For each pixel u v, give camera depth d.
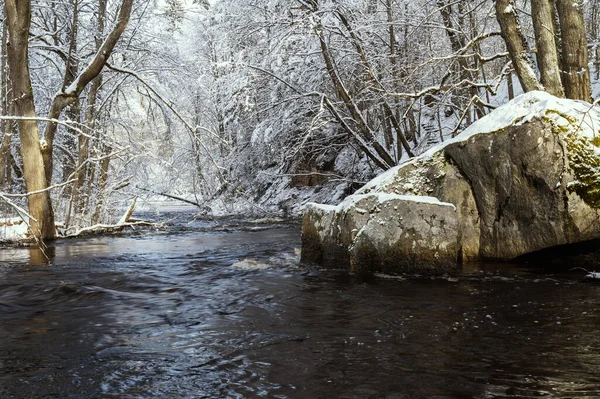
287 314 5.21
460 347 3.94
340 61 18.92
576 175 7.03
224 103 22.14
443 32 20.86
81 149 16.36
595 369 3.39
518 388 3.12
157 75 18.95
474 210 8.03
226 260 9.33
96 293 6.48
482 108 16.58
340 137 22.42
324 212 8.30
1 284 7.11
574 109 7.40
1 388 3.33
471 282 6.44
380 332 4.42
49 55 18.86
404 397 3.05
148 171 21.70
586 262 7.36
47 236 13.57
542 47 9.92
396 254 7.12
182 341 4.36
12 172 21.61
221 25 21.06
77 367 3.73
